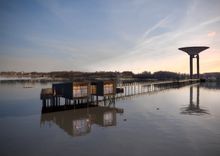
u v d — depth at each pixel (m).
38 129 16.75
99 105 28.66
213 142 12.89
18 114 23.28
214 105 27.77
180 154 11.08
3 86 81.50
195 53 101.50
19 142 13.41
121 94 43.88
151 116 20.91
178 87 63.16
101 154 11.23
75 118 21.02
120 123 18.16
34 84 97.75
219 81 97.12
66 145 12.75
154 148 11.98
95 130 16.09
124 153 11.34
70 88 25.41
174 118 19.80
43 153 11.54
